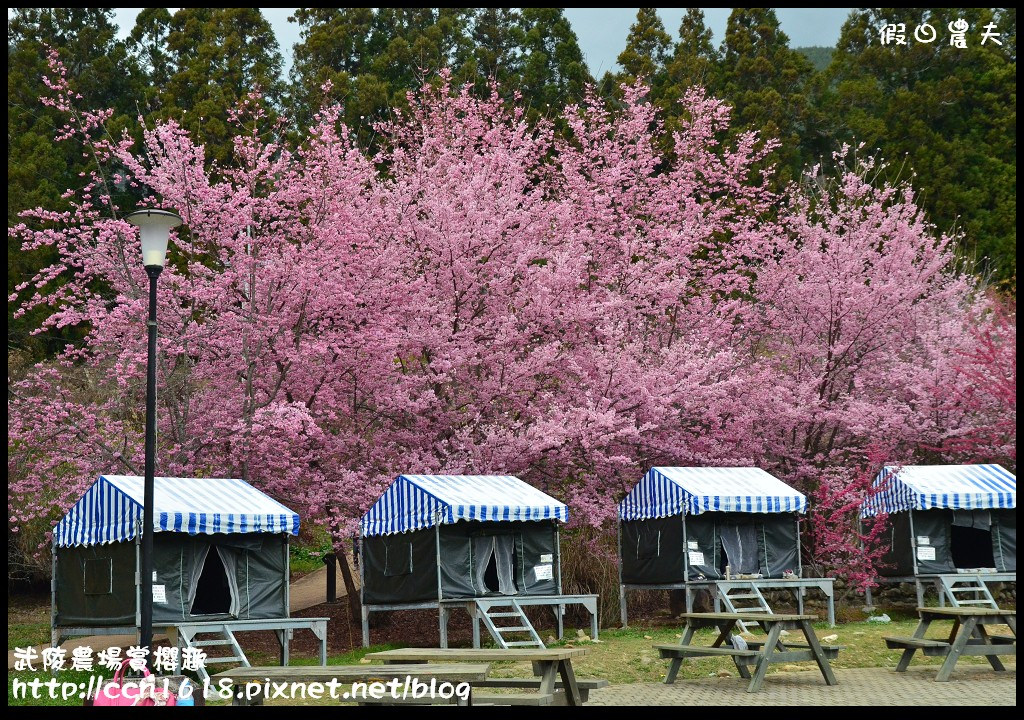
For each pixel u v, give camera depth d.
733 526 17.88
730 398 20.58
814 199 28.25
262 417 16.92
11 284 28.00
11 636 19.45
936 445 22.42
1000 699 10.62
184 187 18.20
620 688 12.16
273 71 39.28
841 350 21.72
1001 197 37.12
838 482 20.59
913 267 23.78
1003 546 18.94
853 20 45.19
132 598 13.59
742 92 40.84
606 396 19.64
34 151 31.25
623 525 18.92
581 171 24.42
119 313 17.30
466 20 43.06
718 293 24.09
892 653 14.50
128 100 37.09
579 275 20.16
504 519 15.93
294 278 17.84
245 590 14.45
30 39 35.75
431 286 19.41
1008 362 21.23
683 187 23.36
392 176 26.95
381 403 18.91
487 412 19.81
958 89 38.88
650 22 44.00
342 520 18.02
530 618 19.62
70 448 17.67
